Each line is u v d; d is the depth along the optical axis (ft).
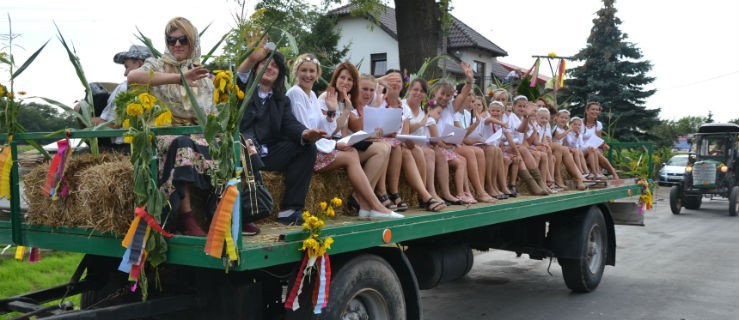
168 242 9.73
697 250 33.22
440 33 36.81
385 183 15.23
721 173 52.31
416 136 15.46
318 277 10.39
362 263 11.76
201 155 10.28
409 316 13.25
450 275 17.12
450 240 17.62
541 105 26.86
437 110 18.57
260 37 11.52
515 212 17.63
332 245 10.71
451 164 17.51
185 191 10.12
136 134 9.22
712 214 53.36
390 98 17.69
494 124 21.21
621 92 74.28
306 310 10.89
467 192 17.70
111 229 10.11
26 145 12.71
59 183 10.55
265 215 10.61
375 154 14.10
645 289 23.70
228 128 9.20
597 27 76.33
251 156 10.66
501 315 20.02
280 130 12.62
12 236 11.71
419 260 16.39
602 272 23.84
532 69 31.14
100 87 15.64
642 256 31.30
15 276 19.60
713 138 54.34
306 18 42.50
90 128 12.10
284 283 11.91
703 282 24.94
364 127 14.49
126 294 11.53
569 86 76.43
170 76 10.75
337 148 13.48
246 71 12.41
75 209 10.72
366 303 12.23
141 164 9.27
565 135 26.37
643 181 28.12
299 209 12.34
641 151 31.27
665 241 36.63
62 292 12.48
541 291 23.67
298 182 12.30
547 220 22.80
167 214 9.86
